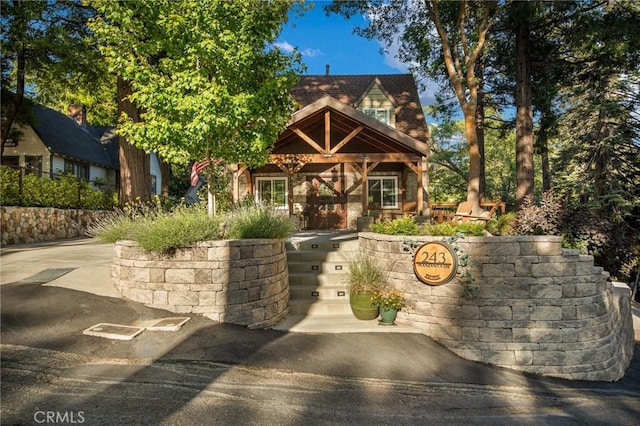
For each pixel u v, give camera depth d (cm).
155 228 586
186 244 566
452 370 555
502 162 3098
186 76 662
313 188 1616
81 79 1479
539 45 1504
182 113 680
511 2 1204
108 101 2167
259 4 717
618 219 1318
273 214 789
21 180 1102
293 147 1571
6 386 355
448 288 645
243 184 1598
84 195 1455
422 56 1467
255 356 486
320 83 1900
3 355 402
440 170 3177
